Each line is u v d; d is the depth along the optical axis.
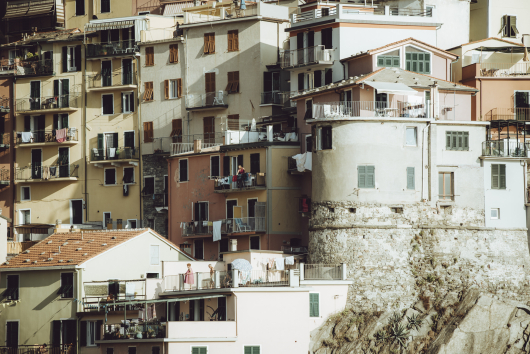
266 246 111.88
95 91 137.62
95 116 137.75
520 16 133.50
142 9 149.25
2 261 113.12
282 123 122.06
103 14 149.62
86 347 99.69
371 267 99.50
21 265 105.00
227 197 117.81
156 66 135.75
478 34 132.62
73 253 105.06
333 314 97.25
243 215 115.25
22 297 103.81
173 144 130.50
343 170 101.50
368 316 98.00
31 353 101.12
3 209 139.88
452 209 102.75
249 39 130.38
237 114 130.25
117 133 136.62
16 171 139.25
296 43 124.50
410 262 100.38
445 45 129.38
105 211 135.62
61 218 137.38
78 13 150.62
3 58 143.88
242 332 90.75
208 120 132.00
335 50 119.69
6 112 140.75
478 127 105.06
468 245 102.31
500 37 132.25
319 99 112.88
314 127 104.38
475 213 103.44
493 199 104.38
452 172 103.62
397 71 110.06
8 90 141.12
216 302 93.31
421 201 101.81
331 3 131.38
